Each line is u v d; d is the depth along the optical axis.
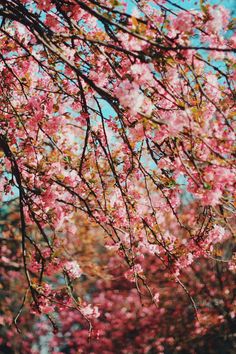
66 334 17.89
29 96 5.26
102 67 4.59
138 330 17.05
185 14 3.62
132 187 5.42
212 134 3.76
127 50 3.66
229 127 3.62
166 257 5.17
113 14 4.04
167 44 3.71
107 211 5.27
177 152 3.78
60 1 4.30
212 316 15.34
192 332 15.50
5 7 4.41
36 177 5.25
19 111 5.11
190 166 4.09
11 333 16.69
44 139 5.49
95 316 5.66
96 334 5.55
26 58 4.98
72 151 5.73
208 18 3.74
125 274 5.35
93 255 12.70
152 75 3.69
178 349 16.11
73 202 5.45
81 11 4.41
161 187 4.77
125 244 5.57
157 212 5.39
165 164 4.42
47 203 4.91
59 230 6.22
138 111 3.46
